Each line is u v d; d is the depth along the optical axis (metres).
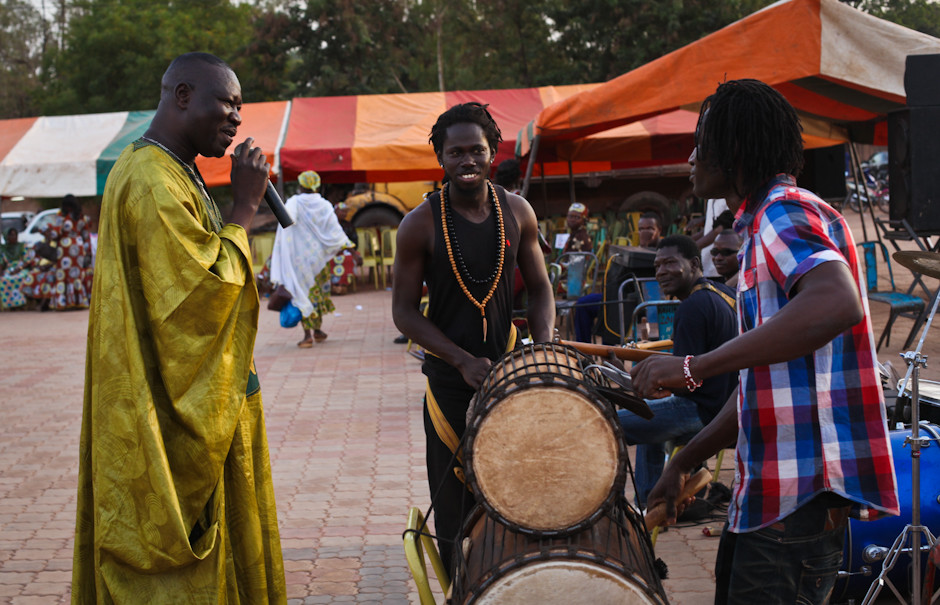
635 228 15.67
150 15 32.47
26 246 17.25
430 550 2.54
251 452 2.82
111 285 2.50
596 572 1.97
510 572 2.00
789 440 2.02
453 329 2.97
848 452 2.01
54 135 15.91
